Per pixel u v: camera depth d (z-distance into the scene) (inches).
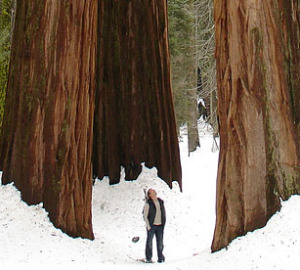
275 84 323.3
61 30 396.2
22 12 423.2
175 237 502.6
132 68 622.5
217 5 348.5
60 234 369.7
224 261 299.9
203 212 564.7
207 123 1200.8
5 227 352.8
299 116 323.9
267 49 325.4
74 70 394.6
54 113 390.6
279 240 285.4
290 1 336.8
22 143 396.5
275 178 309.9
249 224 308.3
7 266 284.2
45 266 299.1
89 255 361.1
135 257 413.4
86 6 404.8
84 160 399.2
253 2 327.3
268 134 317.1
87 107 405.7
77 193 388.5
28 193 383.9
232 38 332.5
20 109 404.2
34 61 404.8
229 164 325.7
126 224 521.3
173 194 585.6
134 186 579.8
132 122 609.3
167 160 602.9
